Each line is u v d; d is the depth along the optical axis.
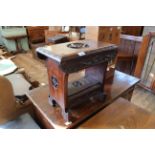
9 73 2.02
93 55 0.77
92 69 1.00
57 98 0.86
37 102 0.99
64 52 0.73
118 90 1.12
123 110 0.94
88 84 0.97
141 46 2.05
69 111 0.87
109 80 1.27
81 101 0.91
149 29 2.73
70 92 0.88
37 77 2.55
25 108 1.28
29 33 4.11
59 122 0.84
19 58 3.60
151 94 2.22
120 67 2.57
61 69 0.68
